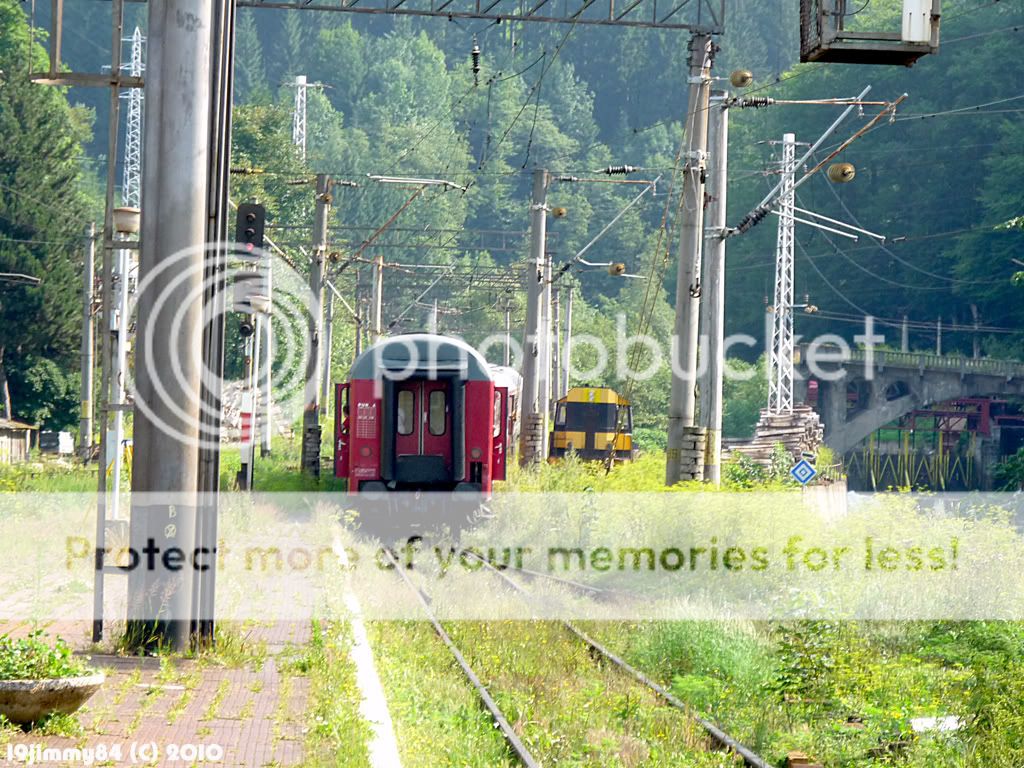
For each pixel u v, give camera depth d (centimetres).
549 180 3756
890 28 9412
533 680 1337
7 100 7162
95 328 6919
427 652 1444
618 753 1056
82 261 7150
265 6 2416
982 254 8894
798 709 1212
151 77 1330
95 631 1307
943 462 8481
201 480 1327
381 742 965
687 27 2445
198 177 1327
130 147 7694
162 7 1326
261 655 1277
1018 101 9356
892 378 7844
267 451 5153
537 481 3012
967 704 1162
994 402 8562
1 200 6856
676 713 1184
